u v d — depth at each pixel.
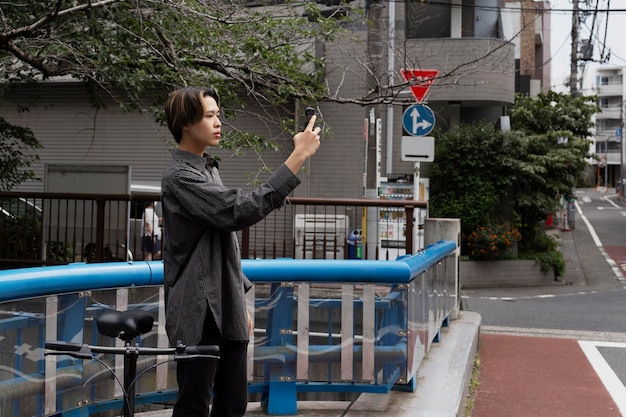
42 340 3.46
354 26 14.70
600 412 5.45
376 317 4.53
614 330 9.61
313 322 4.54
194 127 2.75
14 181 11.57
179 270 2.74
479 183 17.12
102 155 16.78
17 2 7.67
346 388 4.54
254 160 15.54
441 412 4.55
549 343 8.32
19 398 3.35
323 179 15.88
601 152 78.56
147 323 2.56
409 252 7.87
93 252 8.63
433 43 16.41
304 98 8.66
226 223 2.61
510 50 16.73
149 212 8.79
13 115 17.28
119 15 7.62
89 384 3.81
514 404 5.67
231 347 2.90
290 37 8.50
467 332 7.37
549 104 19.56
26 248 8.92
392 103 9.02
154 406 5.18
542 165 17.62
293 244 8.73
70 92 16.86
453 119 17.83
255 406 4.77
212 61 8.12
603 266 22.42
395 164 16.78
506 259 18.06
